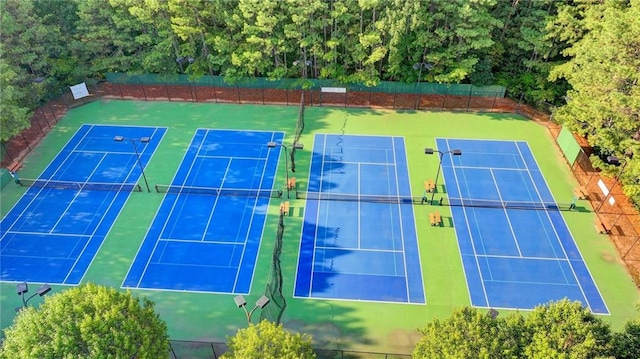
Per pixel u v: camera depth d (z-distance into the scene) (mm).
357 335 26797
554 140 42969
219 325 27469
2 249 32594
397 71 47406
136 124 46094
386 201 36312
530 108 47062
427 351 19734
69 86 49844
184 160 41062
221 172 39562
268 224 34406
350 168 39844
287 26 45000
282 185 38094
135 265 31344
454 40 47344
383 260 31516
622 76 31656
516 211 35281
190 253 32156
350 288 29609
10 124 38812
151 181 38656
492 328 19359
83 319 19594
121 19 48219
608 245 32344
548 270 30672
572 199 36250
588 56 35938
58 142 43500
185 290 29609
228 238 33312
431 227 34031
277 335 20297
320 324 27406
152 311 22062
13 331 19953
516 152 41500
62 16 49344
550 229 33688
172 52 49750
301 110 45031
